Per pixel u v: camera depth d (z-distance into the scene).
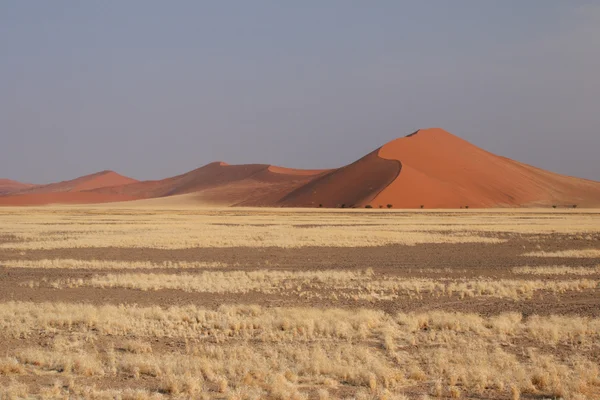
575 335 19.00
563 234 70.62
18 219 108.44
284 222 99.06
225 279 32.12
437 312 22.14
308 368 15.07
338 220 106.94
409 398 13.17
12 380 14.20
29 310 22.72
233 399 12.71
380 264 41.12
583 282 30.39
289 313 21.83
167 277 32.66
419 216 126.00
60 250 50.84
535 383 14.18
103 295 27.33
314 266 39.97
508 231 75.00
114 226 85.00
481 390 13.70
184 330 19.56
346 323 19.78
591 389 13.84
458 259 44.41
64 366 15.33
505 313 22.17
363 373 14.65
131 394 13.03
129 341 17.91
